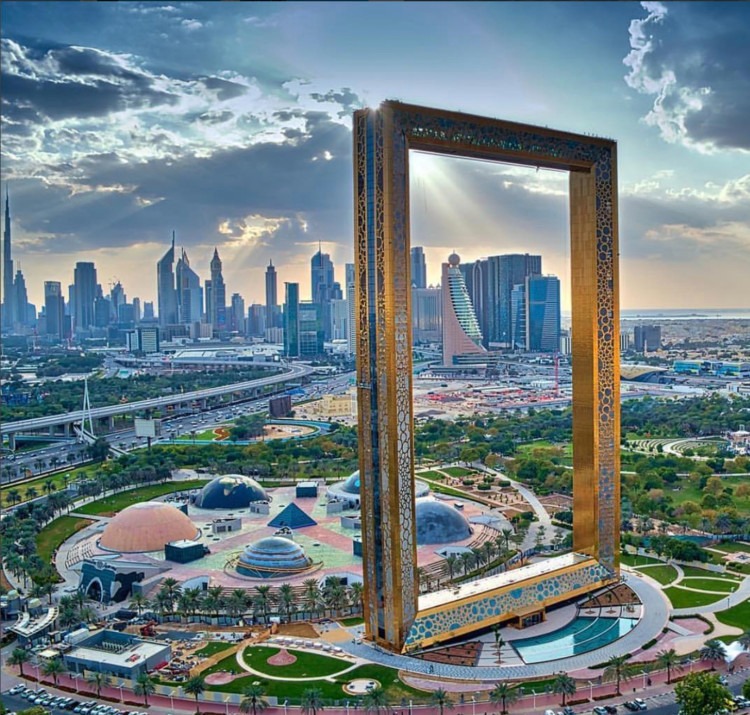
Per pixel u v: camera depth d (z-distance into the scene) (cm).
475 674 15188
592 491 18675
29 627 18162
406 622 16038
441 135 15412
